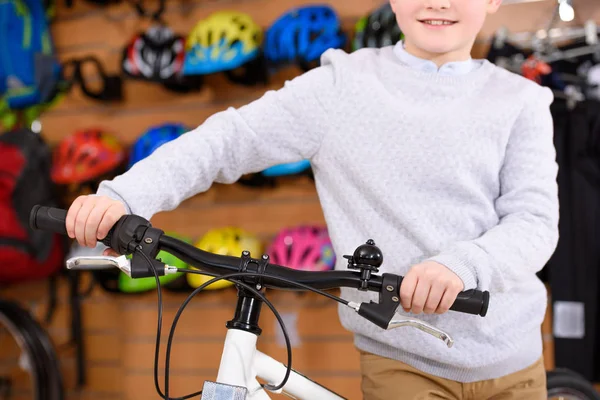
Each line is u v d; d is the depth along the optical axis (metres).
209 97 2.78
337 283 0.85
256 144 1.14
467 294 0.86
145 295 2.87
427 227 1.14
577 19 2.39
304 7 2.52
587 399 1.66
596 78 2.29
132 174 1.00
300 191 2.68
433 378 1.17
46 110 3.02
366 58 1.25
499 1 1.24
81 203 0.91
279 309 2.68
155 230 0.89
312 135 1.19
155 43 2.62
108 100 2.82
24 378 3.13
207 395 0.82
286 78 2.65
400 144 1.16
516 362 1.20
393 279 0.85
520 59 2.29
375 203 1.17
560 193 2.30
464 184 1.14
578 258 2.28
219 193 2.78
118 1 2.85
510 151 1.19
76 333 2.87
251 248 2.52
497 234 1.03
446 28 1.15
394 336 1.16
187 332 2.82
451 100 1.18
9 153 2.73
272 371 0.99
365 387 1.22
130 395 2.88
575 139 2.29
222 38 2.49
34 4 2.88
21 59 2.81
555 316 2.29
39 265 2.72
